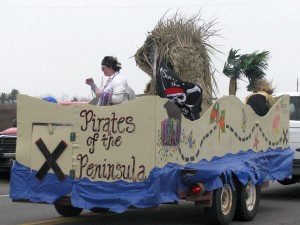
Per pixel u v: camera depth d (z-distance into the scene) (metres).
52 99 9.10
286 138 11.46
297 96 12.55
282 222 9.42
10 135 15.70
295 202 11.90
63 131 8.21
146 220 9.34
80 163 8.10
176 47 9.48
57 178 8.22
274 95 12.55
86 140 8.07
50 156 8.27
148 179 7.68
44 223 9.08
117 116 7.89
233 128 9.36
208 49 9.98
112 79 8.72
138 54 9.80
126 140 7.83
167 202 7.80
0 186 14.98
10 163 15.71
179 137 8.09
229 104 9.24
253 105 10.59
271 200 12.21
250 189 9.55
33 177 8.35
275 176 10.55
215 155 8.88
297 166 12.02
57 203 8.27
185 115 8.81
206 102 9.70
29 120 8.39
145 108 7.73
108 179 7.93
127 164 7.82
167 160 7.88
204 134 8.62
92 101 9.57
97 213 10.03
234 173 8.87
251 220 9.55
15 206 10.97
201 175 8.12
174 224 8.93
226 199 8.80
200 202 8.39
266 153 10.48
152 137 7.69
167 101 7.89
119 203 7.80
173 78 8.93
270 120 10.70
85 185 8.05
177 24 9.73
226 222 8.72
